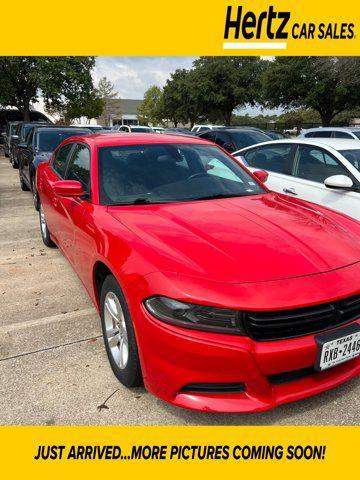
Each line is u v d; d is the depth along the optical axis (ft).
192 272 7.28
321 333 7.25
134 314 7.55
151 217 9.52
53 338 10.89
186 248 7.94
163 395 7.41
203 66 139.33
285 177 18.39
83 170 12.07
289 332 7.09
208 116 145.59
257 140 33.76
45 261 16.79
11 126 60.49
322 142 17.92
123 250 8.27
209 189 11.39
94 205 10.46
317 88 88.58
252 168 20.48
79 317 12.05
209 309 6.89
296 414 8.15
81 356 10.08
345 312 7.41
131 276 7.67
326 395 8.61
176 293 6.98
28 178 27.89
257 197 11.39
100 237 9.20
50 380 9.18
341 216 10.55
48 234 17.76
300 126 116.47
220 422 8.04
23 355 10.12
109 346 9.17
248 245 8.10
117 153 11.82
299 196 17.34
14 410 8.30
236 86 129.70
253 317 6.88
